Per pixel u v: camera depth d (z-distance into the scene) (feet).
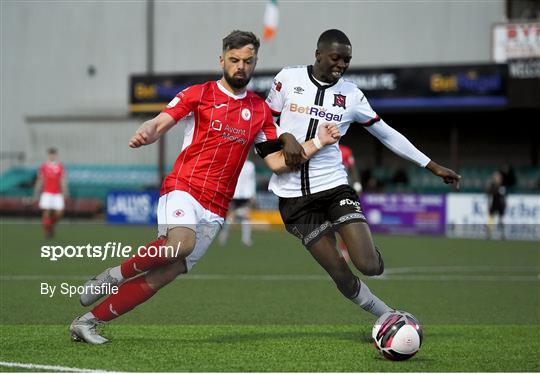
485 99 231.91
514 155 262.88
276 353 55.31
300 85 60.03
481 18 263.90
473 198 208.85
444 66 234.79
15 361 51.16
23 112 319.06
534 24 246.88
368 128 61.16
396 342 52.49
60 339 59.41
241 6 289.74
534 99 229.45
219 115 55.72
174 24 299.17
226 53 55.01
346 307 81.97
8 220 260.62
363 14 274.36
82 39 312.29
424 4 268.82
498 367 51.88
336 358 53.83
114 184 296.30
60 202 175.22
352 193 59.57
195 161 56.24
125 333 63.52
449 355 55.88
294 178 59.62
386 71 239.30
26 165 310.86
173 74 256.93
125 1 306.14
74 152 306.14
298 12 280.51
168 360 52.08
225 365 50.85
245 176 171.01
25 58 318.86
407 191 258.16
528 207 203.41
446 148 269.85
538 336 64.59
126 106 306.14
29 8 317.63
